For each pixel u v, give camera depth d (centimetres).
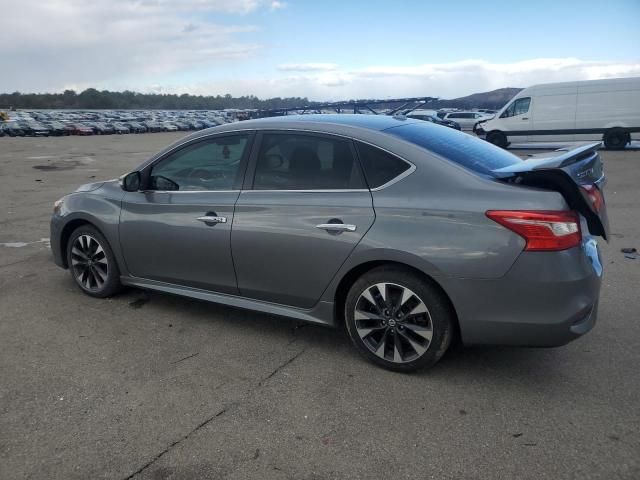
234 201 384
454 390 320
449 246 307
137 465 256
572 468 248
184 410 303
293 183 366
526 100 2089
